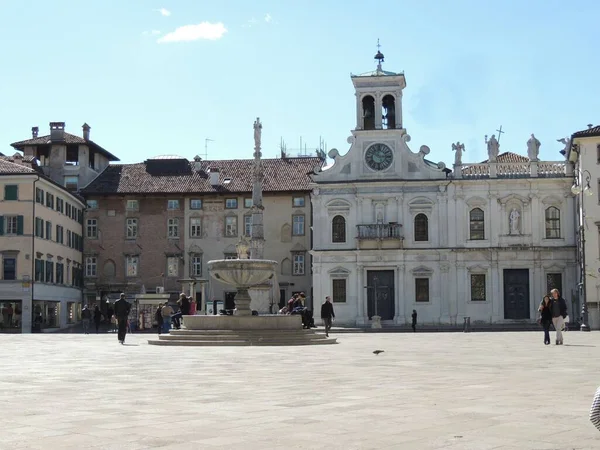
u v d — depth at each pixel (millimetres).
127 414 14094
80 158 90438
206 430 12352
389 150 78375
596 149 69000
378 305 77562
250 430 12328
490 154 77625
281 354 30578
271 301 62656
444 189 77375
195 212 88000
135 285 87812
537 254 76062
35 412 14422
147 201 88562
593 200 68938
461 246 76938
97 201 89312
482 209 77250
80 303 88125
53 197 80062
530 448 10820
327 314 47469
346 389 17844
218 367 24312
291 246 86500
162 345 37531
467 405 14953
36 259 75750
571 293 75625
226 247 87312
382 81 79062
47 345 39594
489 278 76500
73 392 17594
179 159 91250
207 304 79125
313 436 11789
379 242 77125
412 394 16781
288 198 87000
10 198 75438
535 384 18656
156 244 88125
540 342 41188
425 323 76875
